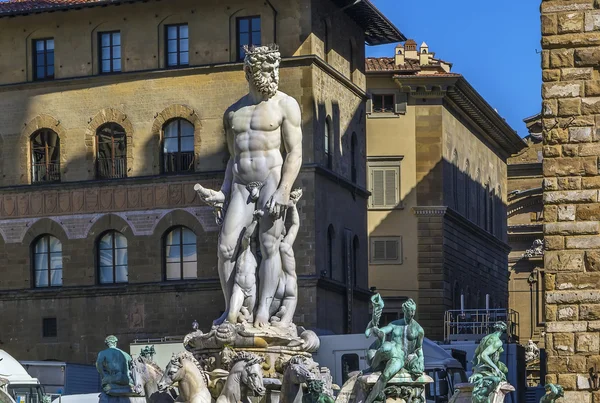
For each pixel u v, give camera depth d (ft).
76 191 327.47
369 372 112.57
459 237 419.54
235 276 123.54
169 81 322.14
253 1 316.40
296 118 125.08
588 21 144.36
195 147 319.68
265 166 124.26
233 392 111.75
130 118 324.80
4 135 333.42
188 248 319.88
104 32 327.88
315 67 313.73
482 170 454.81
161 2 322.34
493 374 123.03
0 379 161.38
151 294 319.88
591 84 144.25
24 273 329.72
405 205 402.52
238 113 125.29
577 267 143.64
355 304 336.90
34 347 327.26
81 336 324.19
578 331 143.02
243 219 124.06
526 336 531.91
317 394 104.88
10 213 331.57
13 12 327.06
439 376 212.84
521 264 535.60
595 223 143.64
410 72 401.08
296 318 309.01
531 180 538.06
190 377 112.37
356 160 343.87
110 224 324.39
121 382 128.57
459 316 349.00
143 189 322.96
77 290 324.60
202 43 320.29
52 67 331.36
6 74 333.42
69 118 328.90
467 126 434.71
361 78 350.43
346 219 332.60
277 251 123.95
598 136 143.95
